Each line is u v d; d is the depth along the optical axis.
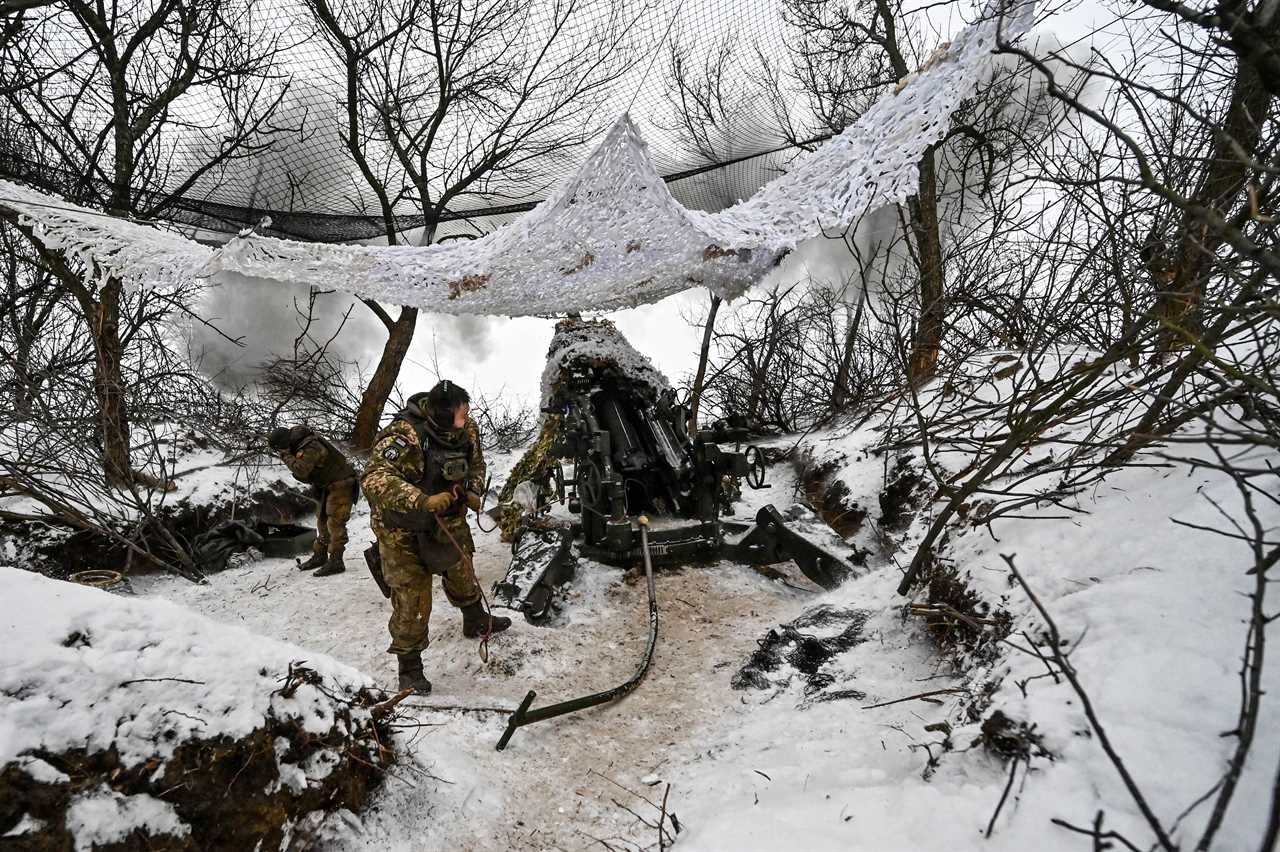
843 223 3.31
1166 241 2.77
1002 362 5.11
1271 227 2.20
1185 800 1.57
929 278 5.13
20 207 3.81
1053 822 1.53
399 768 2.67
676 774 2.85
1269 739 1.64
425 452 3.65
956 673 2.86
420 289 4.20
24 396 5.04
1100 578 2.48
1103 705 1.90
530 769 2.95
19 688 1.85
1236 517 2.32
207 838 1.97
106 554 5.30
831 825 1.99
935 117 2.97
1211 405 2.25
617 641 4.21
